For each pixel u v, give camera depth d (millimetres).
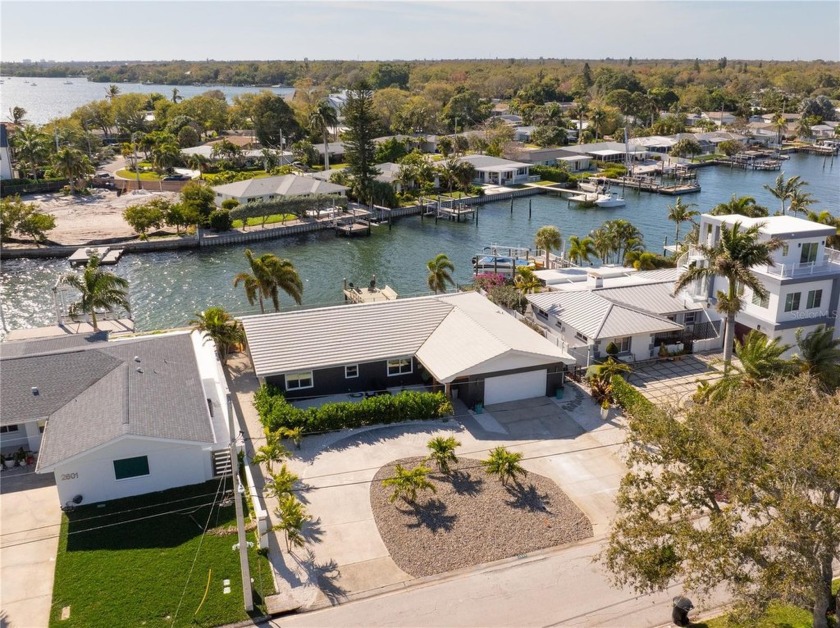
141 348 43719
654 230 102312
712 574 20234
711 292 53094
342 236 98438
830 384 36375
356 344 44844
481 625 25406
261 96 167875
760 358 36406
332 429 39281
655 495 22797
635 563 21750
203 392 39188
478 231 102000
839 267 48562
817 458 19250
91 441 32281
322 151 152000
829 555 19641
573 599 26797
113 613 25594
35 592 26703
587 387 45500
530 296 55531
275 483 31469
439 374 41312
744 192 130750
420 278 78938
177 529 30719
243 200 102125
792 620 24438
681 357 50438
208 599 26453
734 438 21500
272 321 46250
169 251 89125
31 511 32031
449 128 197375
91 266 56750
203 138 181375
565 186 135750
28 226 86812
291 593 26953
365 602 26609
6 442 36656
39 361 40094
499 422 40719
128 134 188250
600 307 50938
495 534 30516
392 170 127750
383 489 33750
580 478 35031
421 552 29359
